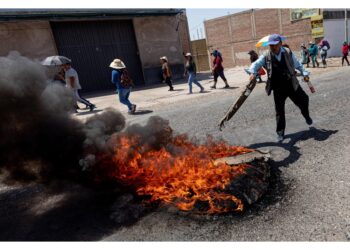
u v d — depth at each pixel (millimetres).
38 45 13977
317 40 23672
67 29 14859
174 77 18438
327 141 4359
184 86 14797
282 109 4496
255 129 5434
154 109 9148
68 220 3033
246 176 3307
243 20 29094
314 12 23250
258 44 4688
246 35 29250
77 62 15289
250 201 3006
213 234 2602
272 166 3791
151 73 17562
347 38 24516
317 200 2916
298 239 2418
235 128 5660
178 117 7344
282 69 4258
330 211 2711
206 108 8039
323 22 22891
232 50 31125
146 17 16953
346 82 9555
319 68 15648
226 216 2832
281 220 2689
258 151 4129
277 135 4918
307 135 4742
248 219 2764
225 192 3088
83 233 2787
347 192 2973
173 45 18188
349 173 3344
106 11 15258
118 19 16016
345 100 6805
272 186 3324
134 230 2766
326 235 2422
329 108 6262
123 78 8352
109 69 16312
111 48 16266
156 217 2918
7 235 2846
